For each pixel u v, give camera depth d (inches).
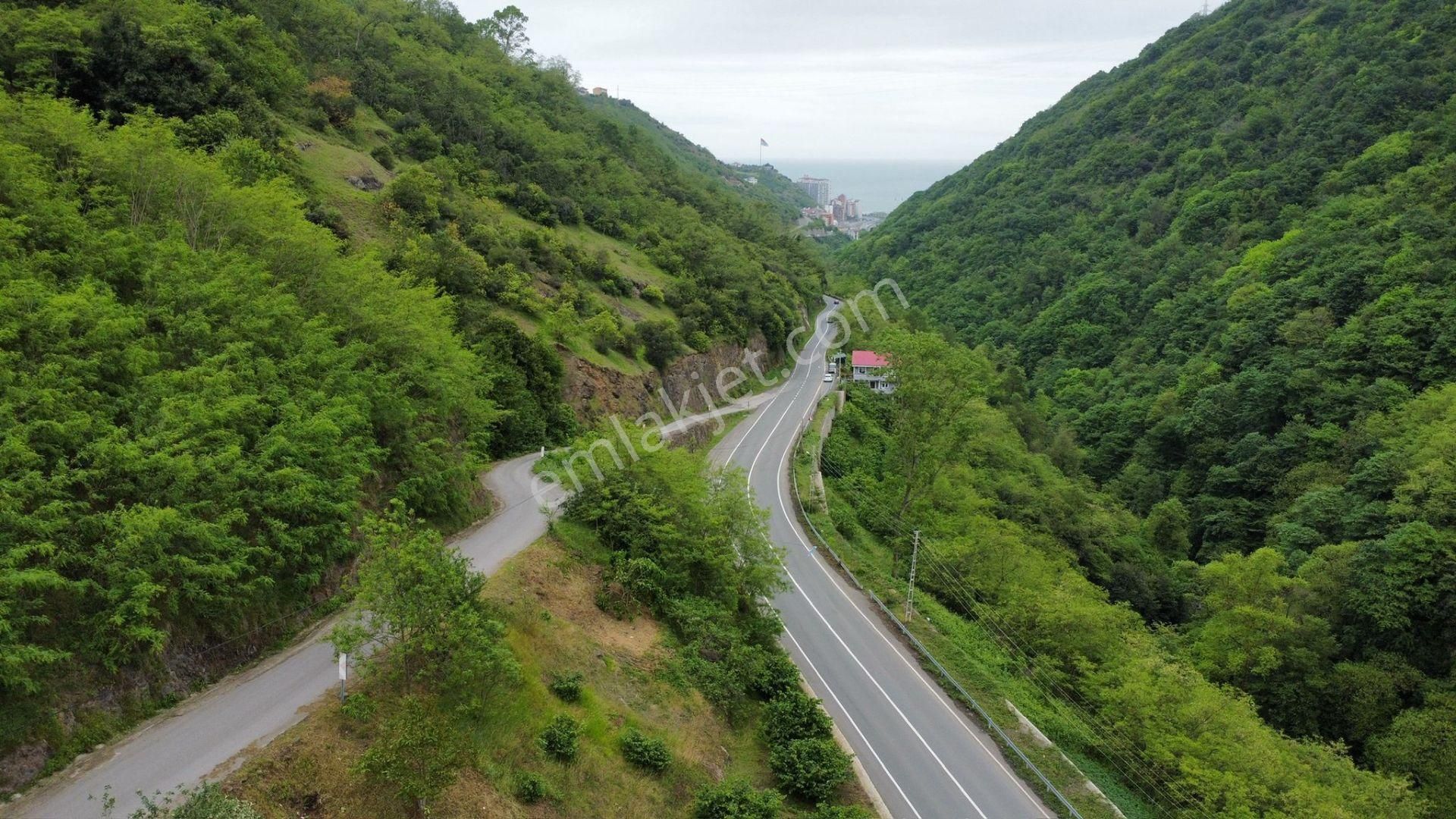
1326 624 1446.9
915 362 1596.9
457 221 1847.9
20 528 494.0
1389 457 1748.3
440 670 609.9
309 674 608.7
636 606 949.2
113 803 417.4
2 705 457.1
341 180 1718.8
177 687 561.6
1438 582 1421.0
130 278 751.7
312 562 704.4
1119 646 1298.0
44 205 709.9
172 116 1294.3
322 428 701.3
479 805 546.6
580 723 693.3
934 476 1737.2
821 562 1381.6
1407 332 2121.1
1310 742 1159.0
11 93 1070.4
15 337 566.6
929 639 1152.8
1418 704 1334.9
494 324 1480.1
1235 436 2322.8
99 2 1338.6
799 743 799.1
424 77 2529.5
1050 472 2389.3
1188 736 1026.1
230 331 724.0
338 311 946.1
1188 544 2122.3
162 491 577.3
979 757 901.2
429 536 606.5
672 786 705.6
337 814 482.6
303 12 2293.3
